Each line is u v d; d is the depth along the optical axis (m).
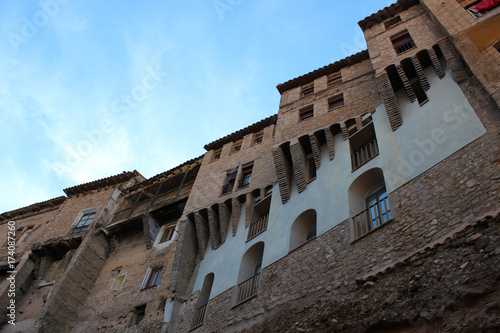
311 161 22.72
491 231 11.05
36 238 36.66
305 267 16.41
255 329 16.03
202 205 26.62
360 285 13.36
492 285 10.09
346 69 27.73
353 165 18.97
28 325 27.23
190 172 33.53
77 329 25.45
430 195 13.74
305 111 25.80
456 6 19.55
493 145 13.05
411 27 22.73
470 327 9.89
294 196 21.31
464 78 16.28
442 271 11.43
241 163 28.67
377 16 25.64
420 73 18.70
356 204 17.20
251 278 19.19
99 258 30.39
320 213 18.23
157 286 24.42
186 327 20.41
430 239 12.52
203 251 25.08
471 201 12.29
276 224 20.73
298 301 15.20
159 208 29.81
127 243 31.33
